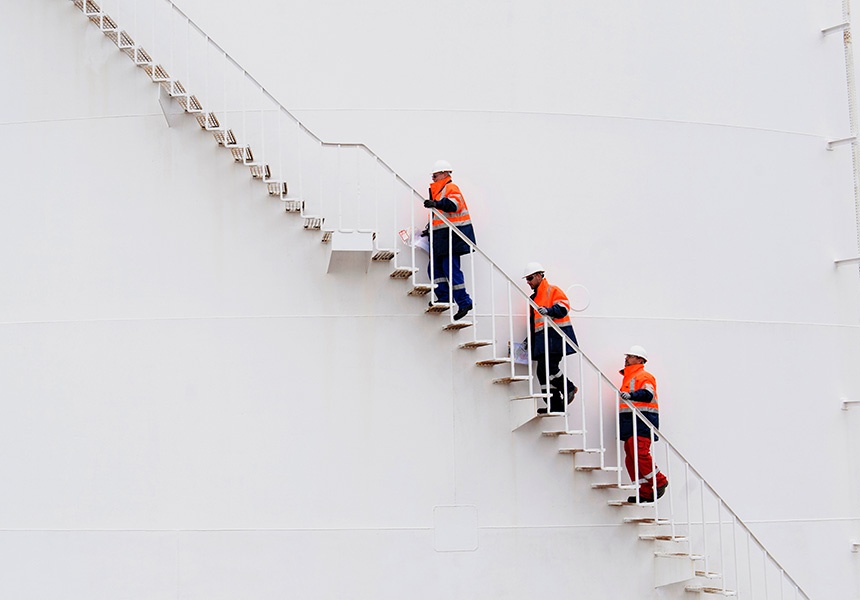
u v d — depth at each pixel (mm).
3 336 13430
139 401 13117
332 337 13188
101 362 13234
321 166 13578
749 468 14227
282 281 13289
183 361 13164
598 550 13195
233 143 13180
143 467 12984
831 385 14984
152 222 13445
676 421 13992
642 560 13297
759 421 14398
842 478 14797
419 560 12867
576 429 13516
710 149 14781
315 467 12953
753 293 14695
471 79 14078
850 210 15750
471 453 13117
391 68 13953
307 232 13383
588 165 14227
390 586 12797
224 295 13266
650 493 13117
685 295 14312
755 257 14797
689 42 14945
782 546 14211
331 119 13734
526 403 12898
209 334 13195
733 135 14945
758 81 15250
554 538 13109
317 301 13250
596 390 13719
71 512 12977
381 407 13102
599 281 14000
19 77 13898
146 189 13516
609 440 13648
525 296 12906
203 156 13523
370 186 13625
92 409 13148
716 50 15070
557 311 12820
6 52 13961
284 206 13438
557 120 14211
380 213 13570
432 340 13281
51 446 13141
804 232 15219
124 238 13445
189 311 13250
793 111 15461
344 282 13305
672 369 14086
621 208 14242
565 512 13203
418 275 13367
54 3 13953
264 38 13867
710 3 15156
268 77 13773
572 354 13531
